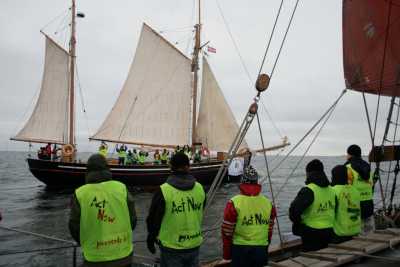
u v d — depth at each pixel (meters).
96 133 40.09
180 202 4.84
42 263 11.42
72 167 33.16
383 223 7.22
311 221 5.62
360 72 7.83
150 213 4.86
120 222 4.45
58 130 38.91
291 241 7.73
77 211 4.30
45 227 17.70
